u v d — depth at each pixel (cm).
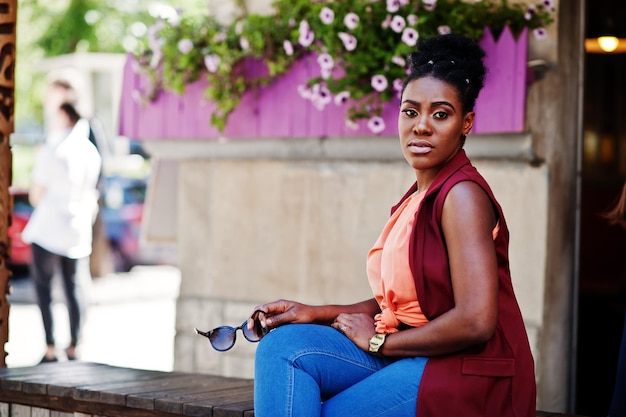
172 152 526
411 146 265
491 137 427
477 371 251
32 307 1052
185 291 523
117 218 1371
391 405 256
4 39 416
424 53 275
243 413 312
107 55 1392
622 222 346
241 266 506
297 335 268
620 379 312
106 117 1397
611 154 462
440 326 248
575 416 336
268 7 495
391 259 264
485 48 416
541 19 419
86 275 706
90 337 838
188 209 522
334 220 478
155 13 520
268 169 497
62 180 688
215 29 486
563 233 440
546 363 426
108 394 349
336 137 472
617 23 459
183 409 328
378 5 434
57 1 1780
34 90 1817
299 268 488
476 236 246
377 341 265
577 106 453
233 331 292
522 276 425
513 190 427
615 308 458
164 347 786
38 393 371
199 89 502
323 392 272
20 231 1220
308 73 467
